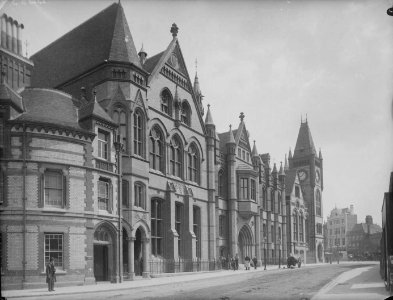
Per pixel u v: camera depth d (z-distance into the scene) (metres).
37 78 46.94
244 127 65.56
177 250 44.16
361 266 59.22
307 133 92.19
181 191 47.25
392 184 20.80
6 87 31.20
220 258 54.47
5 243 29.03
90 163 32.91
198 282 33.81
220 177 58.75
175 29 49.31
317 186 91.62
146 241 38.91
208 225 52.19
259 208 64.12
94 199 32.84
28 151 30.34
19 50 36.62
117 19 41.06
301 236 84.81
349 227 103.81
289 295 23.70
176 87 48.12
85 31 44.91
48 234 30.34
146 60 48.78
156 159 44.19
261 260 66.50
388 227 21.30
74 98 37.31
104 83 38.94
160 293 25.47
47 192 30.92
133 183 37.81
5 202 29.47
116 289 27.86
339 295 22.36
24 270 28.97
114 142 35.88
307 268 56.25
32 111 32.16
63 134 31.67
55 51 47.66
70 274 30.53
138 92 39.78
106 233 34.41
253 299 22.25
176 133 47.41
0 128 30.23
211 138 53.97
